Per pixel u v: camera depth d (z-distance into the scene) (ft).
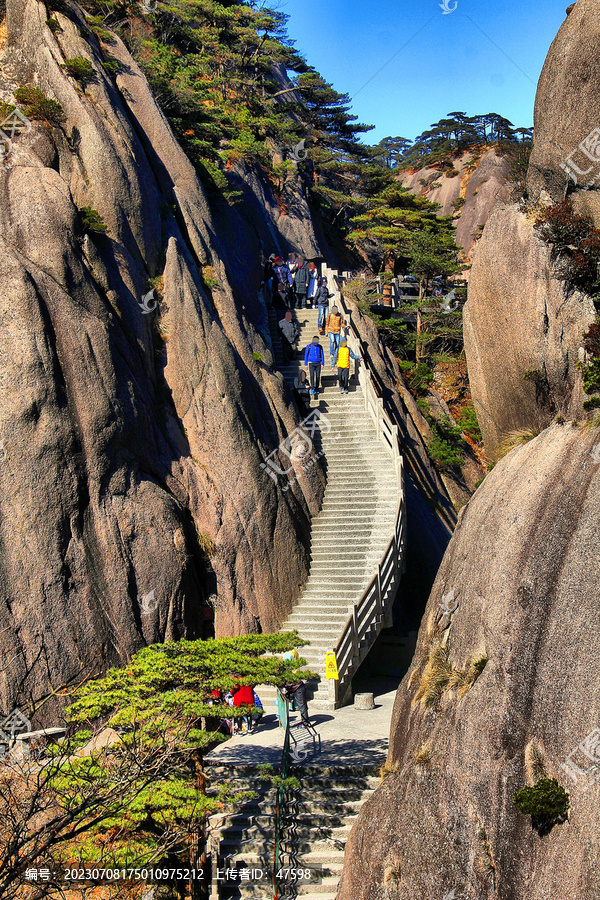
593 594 25.22
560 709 25.04
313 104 171.53
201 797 33.42
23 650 45.06
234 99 126.52
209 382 62.95
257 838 42.39
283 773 42.04
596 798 22.48
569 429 31.30
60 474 48.62
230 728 51.93
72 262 53.57
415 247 137.28
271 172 122.11
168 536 53.88
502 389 40.57
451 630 33.91
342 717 54.85
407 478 88.94
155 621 51.72
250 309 83.76
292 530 65.77
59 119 59.36
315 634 60.13
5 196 53.36
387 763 37.29
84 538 49.49
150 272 63.72
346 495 72.84
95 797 29.76
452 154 255.29
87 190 59.62
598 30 32.76
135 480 53.78
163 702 32.81
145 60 91.20
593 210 33.78
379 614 63.46
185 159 76.64
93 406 51.31
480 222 215.51
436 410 120.47
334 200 163.43
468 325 43.83
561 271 33.73
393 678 73.51
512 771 26.22
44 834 28.37
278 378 73.31
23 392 47.73
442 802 28.81
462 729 29.09
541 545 28.71
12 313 48.62
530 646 27.32
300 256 116.88
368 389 80.38
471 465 117.91
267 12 149.89
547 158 36.14
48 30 61.72
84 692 35.06
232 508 60.95
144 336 60.54
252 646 37.60
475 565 33.14
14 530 46.37
